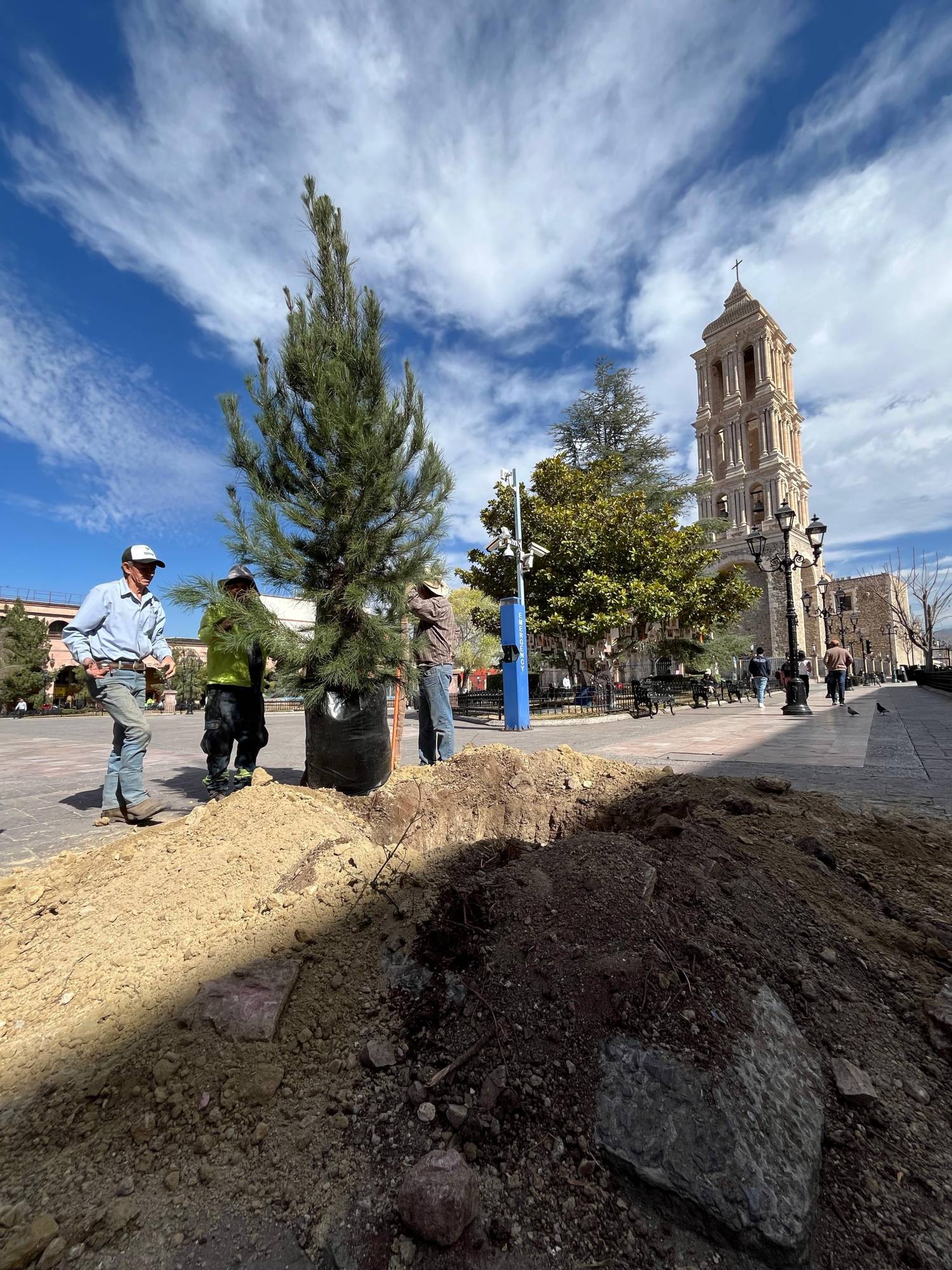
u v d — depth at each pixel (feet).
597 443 89.10
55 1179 3.84
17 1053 4.97
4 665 133.49
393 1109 4.29
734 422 143.23
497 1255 3.33
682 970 4.98
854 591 210.18
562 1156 3.88
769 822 10.03
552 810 10.14
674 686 69.21
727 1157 3.62
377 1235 3.40
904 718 35.12
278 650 11.94
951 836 9.82
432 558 13.96
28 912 7.29
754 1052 4.36
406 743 30.68
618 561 58.03
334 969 5.66
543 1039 4.62
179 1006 5.27
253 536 12.28
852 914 7.02
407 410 13.92
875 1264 3.33
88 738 42.88
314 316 13.84
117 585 13.14
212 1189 3.74
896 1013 5.46
